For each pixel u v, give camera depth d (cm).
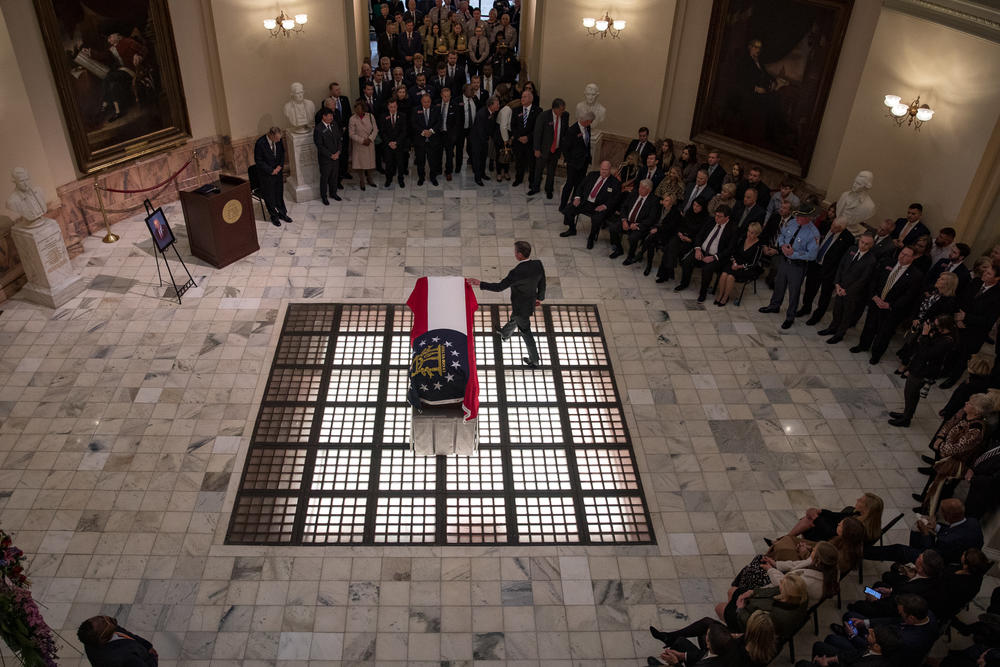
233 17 1089
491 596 626
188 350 850
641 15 1159
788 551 604
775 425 801
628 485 727
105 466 714
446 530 677
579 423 789
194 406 782
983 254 859
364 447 748
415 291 796
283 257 1017
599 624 609
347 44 1223
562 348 885
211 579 627
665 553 667
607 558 661
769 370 873
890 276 847
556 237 1096
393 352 860
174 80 1072
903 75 898
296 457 734
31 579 617
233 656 574
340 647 583
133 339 862
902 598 507
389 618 605
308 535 666
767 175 1134
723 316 956
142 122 1054
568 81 1259
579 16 1198
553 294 974
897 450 777
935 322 741
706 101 1164
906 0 880
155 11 1017
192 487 700
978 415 643
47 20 888
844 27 965
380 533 671
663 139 1176
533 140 1153
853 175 993
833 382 862
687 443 774
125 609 600
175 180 1132
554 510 700
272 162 1039
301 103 1107
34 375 806
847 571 588
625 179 1070
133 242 1030
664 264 999
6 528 654
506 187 1226
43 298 902
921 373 764
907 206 923
